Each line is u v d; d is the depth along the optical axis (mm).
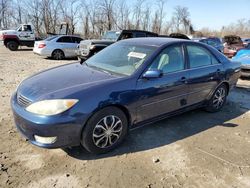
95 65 4086
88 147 3215
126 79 3424
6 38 17625
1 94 5641
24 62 11695
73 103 2963
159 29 37500
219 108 5246
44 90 3148
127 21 34875
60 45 13695
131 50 4074
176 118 4742
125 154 3408
